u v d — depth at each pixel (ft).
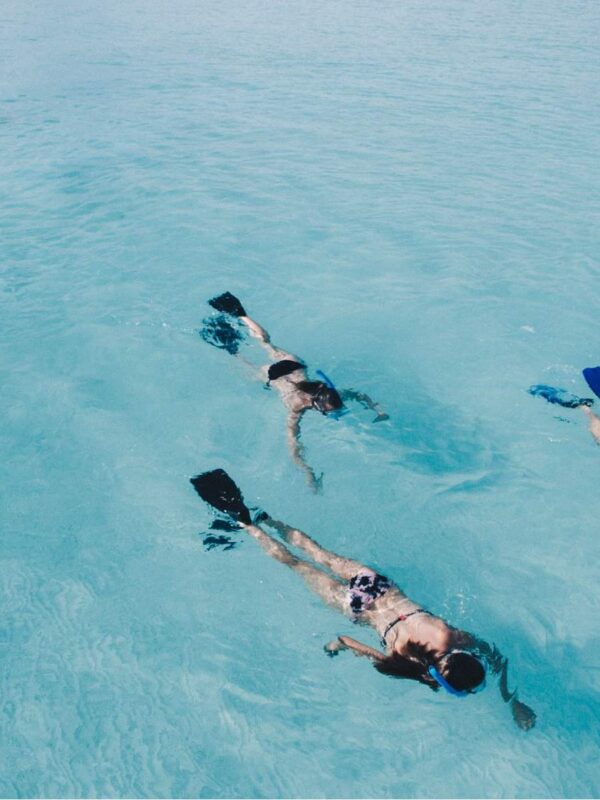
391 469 16.37
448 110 43.29
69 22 76.95
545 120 41.22
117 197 30.32
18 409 17.99
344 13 82.99
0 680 11.82
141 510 15.24
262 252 25.82
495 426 17.66
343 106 44.24
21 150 36.04
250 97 46.42
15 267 24.47
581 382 19.19
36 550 14.26
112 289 23.27
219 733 11.25
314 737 11.24
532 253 25.66
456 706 11.73
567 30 71.15
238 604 13.32
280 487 15.89
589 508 15.42
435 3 91.86
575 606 13.32
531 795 10.46
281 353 19.99
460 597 13.51
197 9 86.84
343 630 12.95
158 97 46.50
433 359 20.10
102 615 13.03
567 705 11.72
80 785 10.45
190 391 18.75
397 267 24.86
